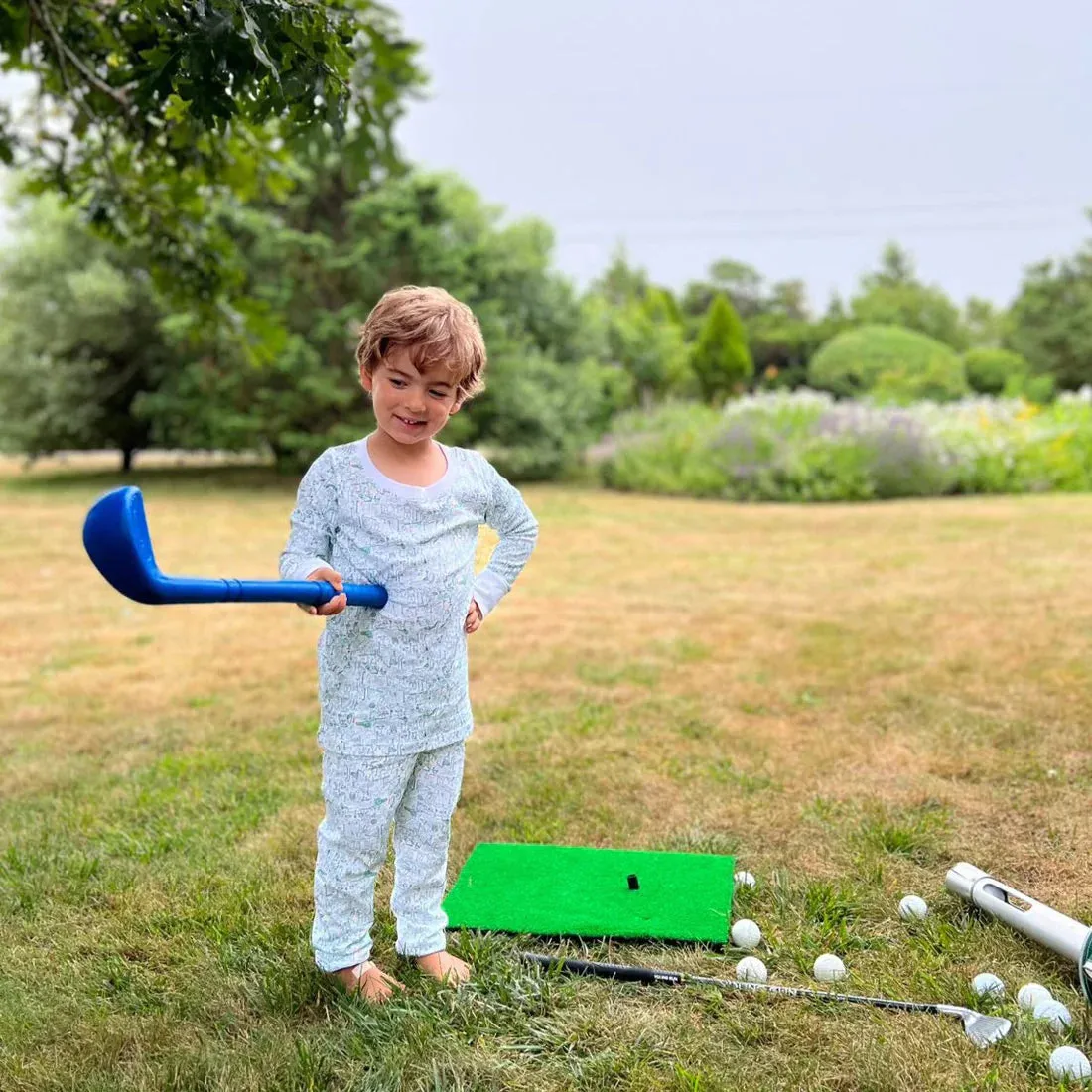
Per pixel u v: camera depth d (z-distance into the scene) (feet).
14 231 55.11
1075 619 18.10
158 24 7.43
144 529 5.58
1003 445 43.39
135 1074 6.17
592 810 10.28
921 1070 6.02
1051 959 7.35
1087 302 94.32
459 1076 6.04
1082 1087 5.84
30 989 7.18
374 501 6.71
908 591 21.62
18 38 10.75
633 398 77.41
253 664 16.96
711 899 8.25
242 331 15.10
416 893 7.28
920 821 9.73
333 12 7.73
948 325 124.16
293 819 10.08
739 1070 6.08
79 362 56.90
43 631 19.67
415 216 48.42
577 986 7.04
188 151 12.78
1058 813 9.87
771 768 11.30
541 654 16.90
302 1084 6.06
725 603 21.11
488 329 50.60
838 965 7.16
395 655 6.74
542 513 38.01
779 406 46.65
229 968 7.39
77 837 9.84
